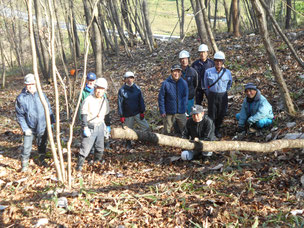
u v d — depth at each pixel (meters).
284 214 3.29
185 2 36.06
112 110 8.60
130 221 3.47
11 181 4.88
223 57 5.50
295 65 7.85
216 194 3.81
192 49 12.11
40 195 4.20
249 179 4.07
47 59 12.63
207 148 3.09
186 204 3.70
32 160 5.61
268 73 7.84
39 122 5.16
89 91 5.69
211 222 3.29
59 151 3.68
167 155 5.49
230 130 6.10
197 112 4.57
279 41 9.87
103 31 15.48
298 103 5.95
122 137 2.71
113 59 14.77
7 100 11.56
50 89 11.72
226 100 5.72
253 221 3.24
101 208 3.79
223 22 23.12
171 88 5.69
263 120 5.47
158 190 4.12
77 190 4.21
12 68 20.94
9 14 18.03
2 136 7.59
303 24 13.55
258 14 4.79
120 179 4.68
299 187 3.73
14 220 3.56
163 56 12.38
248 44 10.48
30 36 2.93
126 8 15.96
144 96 9.09
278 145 3.38
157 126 6.88
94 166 5.31
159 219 3.47
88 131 4.93
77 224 3.44
